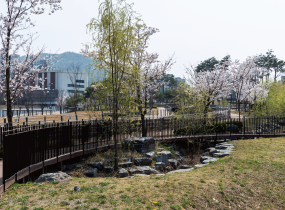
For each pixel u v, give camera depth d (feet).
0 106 149.38
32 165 25.20
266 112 90.58
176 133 54.54
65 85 306.76
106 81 30.17
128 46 30.81
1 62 40.27
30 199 17.97
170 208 18.39
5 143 20.30
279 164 31.24
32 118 68.95
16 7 40.93
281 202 22.85
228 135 55.11
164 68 54.54
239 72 103.14
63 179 24.07
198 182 24.82
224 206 21.04
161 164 36.47
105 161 34.35
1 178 22.25
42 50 49.88
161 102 203.00
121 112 31.68
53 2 43.78
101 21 29.63
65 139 32.17
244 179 26.94
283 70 207.00
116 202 17.94
